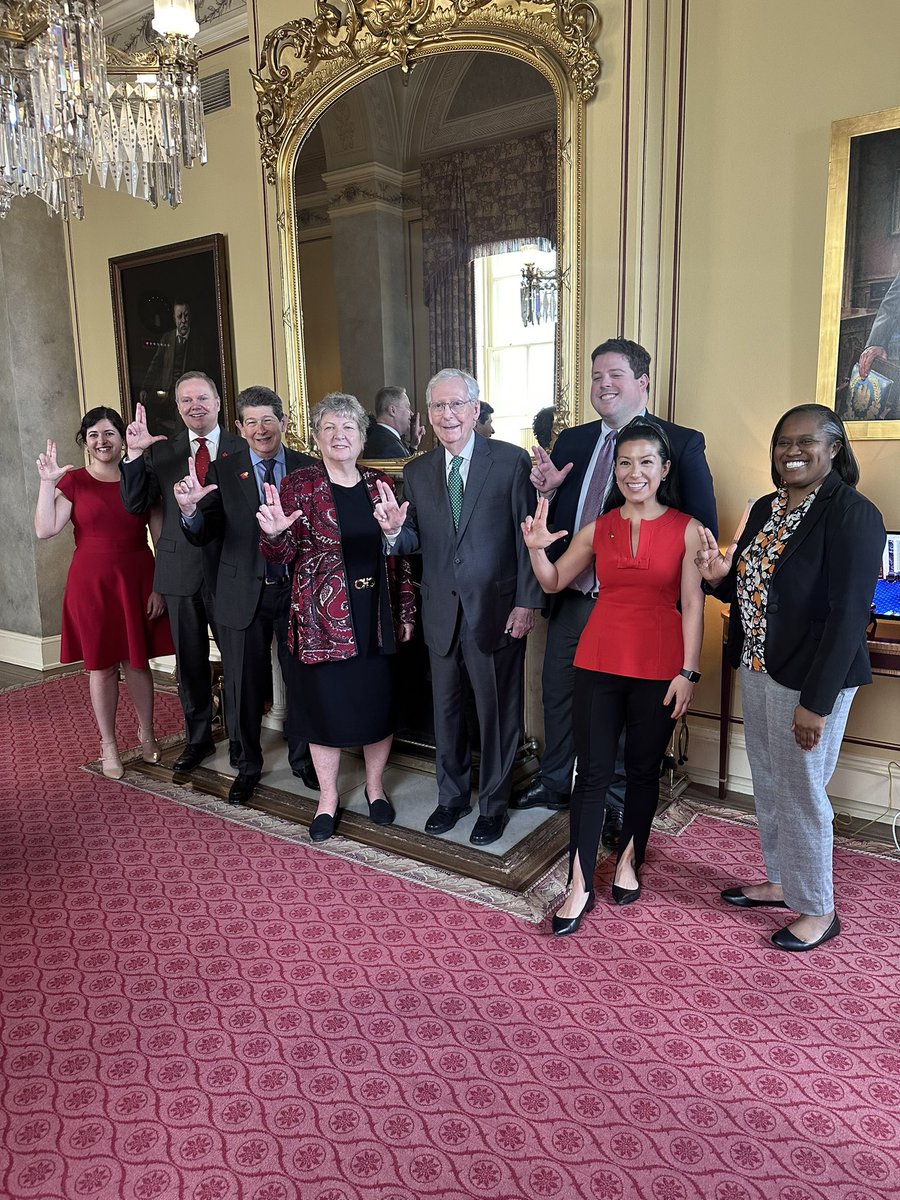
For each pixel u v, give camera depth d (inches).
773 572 88.0
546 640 128.2
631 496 91.8
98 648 139.7
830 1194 63.6
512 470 112.7
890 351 117.0
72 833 125.3
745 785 137.9
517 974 90.7
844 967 91.0
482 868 112.3
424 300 148.3
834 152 116.5
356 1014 84.8
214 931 99.8
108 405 218.1
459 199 141.6
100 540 139.5
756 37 121.9
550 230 133.6
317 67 153.2
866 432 120.0
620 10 123.6
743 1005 85.0
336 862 115.4
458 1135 69.7
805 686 84.3
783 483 92.0
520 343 139.1
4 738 168.2
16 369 209.3
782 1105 72.2
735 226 127.6
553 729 126.1
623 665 93.3
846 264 118.3
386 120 146.5
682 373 135.3
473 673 115.2
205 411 137.3
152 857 117.6
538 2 128.5
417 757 150.3
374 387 156.9
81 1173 66.8
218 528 129.7
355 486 115.1
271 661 150.4
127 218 202.5
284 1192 64.8
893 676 113.4
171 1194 64.7
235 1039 81.7
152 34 185.0
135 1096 74.7
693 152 129.1
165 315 198.1
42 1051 80.5
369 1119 71.6
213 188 185.3
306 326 165.6
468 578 112.3
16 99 111.8
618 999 86.3
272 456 129.7
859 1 114.3
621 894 103.6
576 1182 65.1
